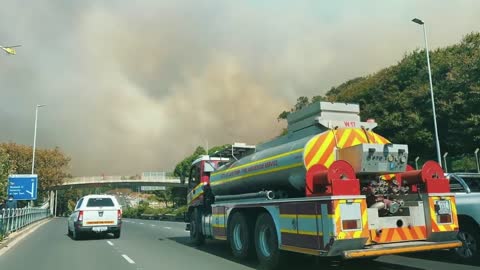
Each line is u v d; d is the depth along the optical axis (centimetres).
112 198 2083
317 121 988
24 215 3178
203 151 6391
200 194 1595
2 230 1994
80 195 13738
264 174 1105
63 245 1786
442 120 2930
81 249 1612
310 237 862
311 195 880
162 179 7725
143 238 2048
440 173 919
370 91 3584
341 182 823
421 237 891
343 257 804
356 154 899
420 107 3056
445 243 884
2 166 2077
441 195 904
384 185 912
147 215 6794
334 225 802
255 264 1136
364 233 819
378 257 1149
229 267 1096
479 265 987
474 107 2614
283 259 985
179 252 1445
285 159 1014
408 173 942
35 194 4484
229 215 1259
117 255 1401
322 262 1084
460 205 1003
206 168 1600
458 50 3234
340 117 1022
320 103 1012
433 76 3072
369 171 897
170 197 8238
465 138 2723
